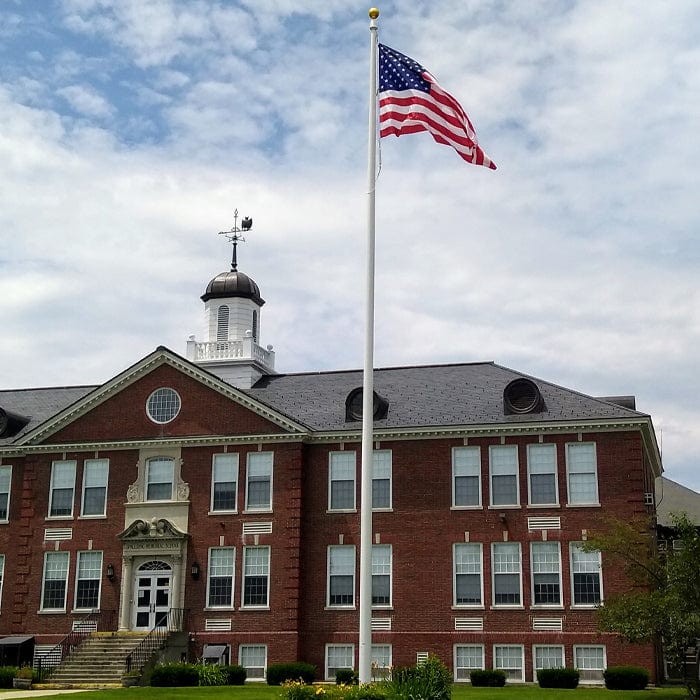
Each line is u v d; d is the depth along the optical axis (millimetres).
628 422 48500
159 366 55000
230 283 62188
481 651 48125
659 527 52875
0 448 56406
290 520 51469
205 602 51531
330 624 50281
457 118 30188
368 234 29125
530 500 49219
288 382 58438
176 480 53406
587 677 46562
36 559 54344
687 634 35531
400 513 50625
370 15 30438
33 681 45969
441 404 52562
